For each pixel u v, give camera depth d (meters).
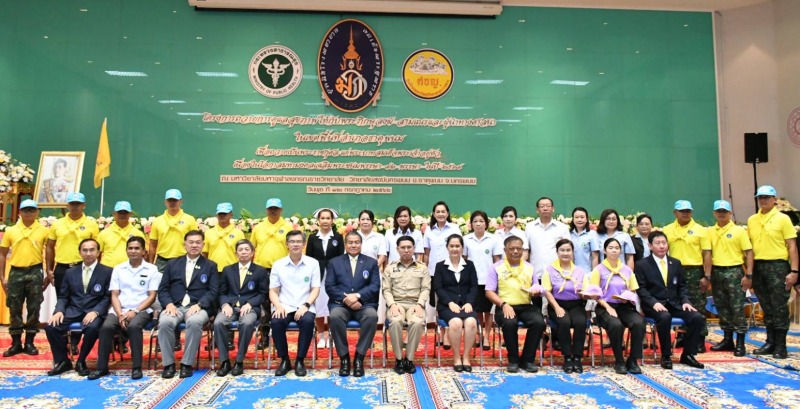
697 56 10.05
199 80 9.48
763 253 5.60
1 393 4.18
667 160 9.89
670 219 9.79
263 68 9.55
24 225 5.82
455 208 9.61
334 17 9.67
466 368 4.89
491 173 9.70
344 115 9.58
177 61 9.48
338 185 9.49
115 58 9.39
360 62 9.64
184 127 9.39
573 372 4.82
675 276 5.23
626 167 9.86
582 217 6.03
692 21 10.00
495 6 9.71
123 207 6.00
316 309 5.87
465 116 9.74
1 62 9.23
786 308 5.48
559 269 5.21
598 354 5.71
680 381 4.51
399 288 5.20
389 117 9.63
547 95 9.88
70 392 4.21
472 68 9.82
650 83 9.98
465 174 9.67
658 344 6.14
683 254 5.91
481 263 5.95
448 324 4.93
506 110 9.81
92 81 9.33
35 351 5.70
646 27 10.05
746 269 5.68
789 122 9.63
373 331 4.82
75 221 6.03
